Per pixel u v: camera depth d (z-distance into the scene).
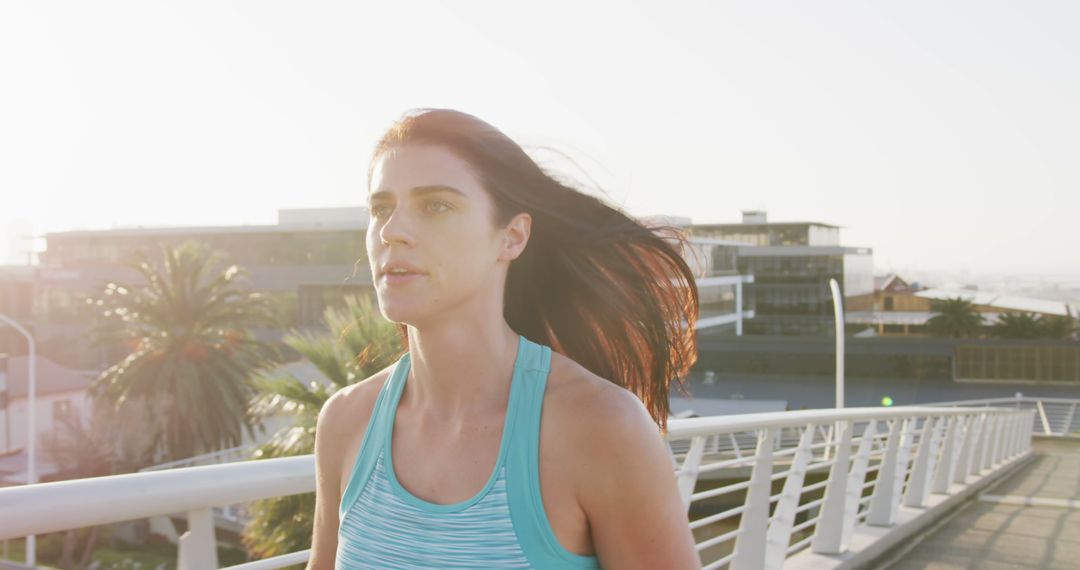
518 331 1.62
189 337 30.09
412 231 1.22
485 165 1.27
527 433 1.22
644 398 1.66
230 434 30.23
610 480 1.20
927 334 94.12
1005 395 56.59
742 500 16.77
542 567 1.19
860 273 90.50
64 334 61.62
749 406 50.47
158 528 28.89
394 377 1.37
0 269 75.88
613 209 1.56
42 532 1.59
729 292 70.00
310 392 14.36
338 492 1.47
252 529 13.49
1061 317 91.56
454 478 1.24
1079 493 12.58
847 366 60.88
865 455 6.90
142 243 61.81
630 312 1.58
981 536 8.29
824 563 6.04
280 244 57.75
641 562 1.22
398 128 1.27
